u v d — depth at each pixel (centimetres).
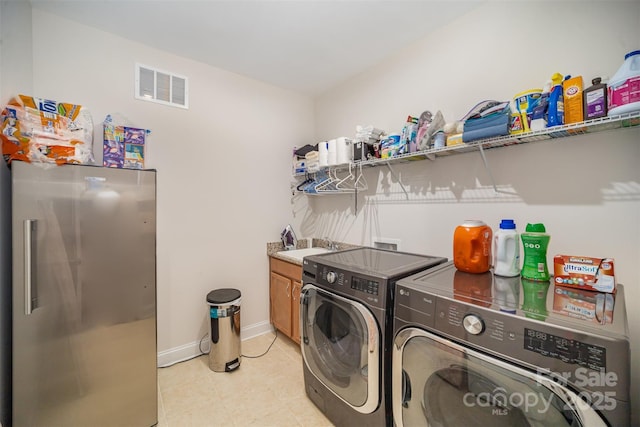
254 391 189
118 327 150
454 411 101
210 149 240
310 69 248
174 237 223
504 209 159
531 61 148
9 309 137
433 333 105
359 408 136
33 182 128
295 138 298
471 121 146
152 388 161
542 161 145
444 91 188
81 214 139
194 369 215
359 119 255
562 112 122
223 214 249
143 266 158
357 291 135
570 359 75
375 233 238
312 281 168
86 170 140
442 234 190
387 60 228
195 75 232
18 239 125
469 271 137
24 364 128
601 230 127
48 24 172
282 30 194
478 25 169
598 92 111
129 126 201
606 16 125
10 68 143
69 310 137
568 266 115
